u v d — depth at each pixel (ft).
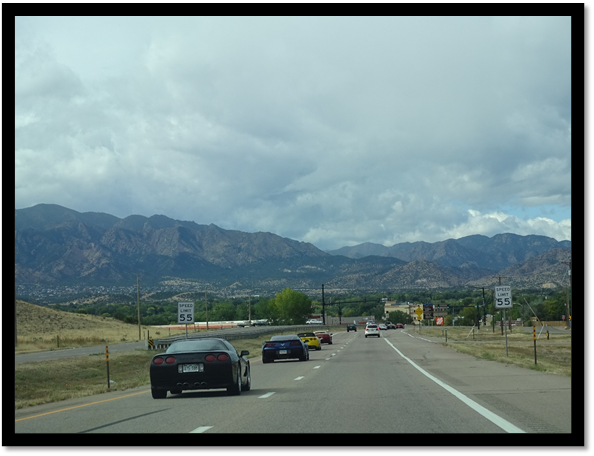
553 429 36.17
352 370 88.74
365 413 43.65
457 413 42.65
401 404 47.85
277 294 630.74
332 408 46.70
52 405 60.49
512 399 49.67
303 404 49.57
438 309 514.68
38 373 113.29
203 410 48.16
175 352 58.95
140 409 51.21
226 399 55.62
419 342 203.51
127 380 98.22
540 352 146.61
